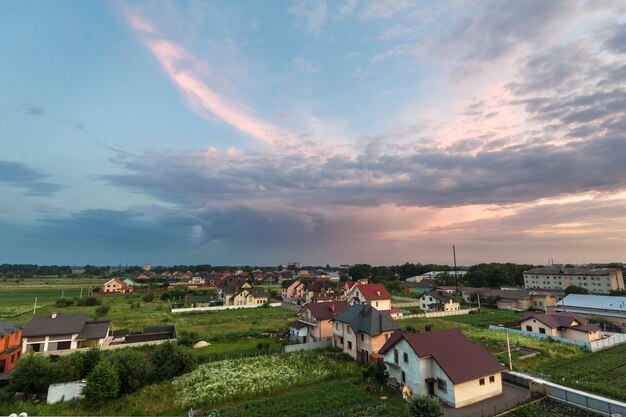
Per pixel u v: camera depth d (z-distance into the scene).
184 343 56.16
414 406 27.23
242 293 113.12
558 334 58.81
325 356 47.56
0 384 40.09
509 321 78.75
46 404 33.25
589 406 30.30
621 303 75.38
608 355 47.66
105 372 33.22
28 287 173.25
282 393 35.16
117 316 87.19
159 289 164.12
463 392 31.72
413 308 102.56
